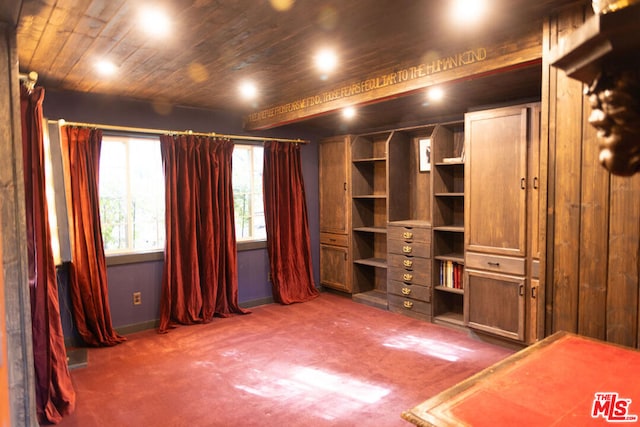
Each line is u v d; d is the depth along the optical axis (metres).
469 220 3.72
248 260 4.92
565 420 1.10
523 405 1.18
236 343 3.76
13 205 1.97
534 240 3.30
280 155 5.06
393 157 4.65
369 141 5.21
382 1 1.92
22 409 2.01
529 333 3.37
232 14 2.04
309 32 2.30
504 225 3.47
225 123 4.69
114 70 3.02
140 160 4.25
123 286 4.04
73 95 3.71
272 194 4.95
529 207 3.32
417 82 2.82
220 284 4.56
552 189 2.05
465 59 2.51
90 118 3.81
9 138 1.96
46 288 2.48
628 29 0.50
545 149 2.07
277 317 4.50
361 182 5.14
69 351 3.55
